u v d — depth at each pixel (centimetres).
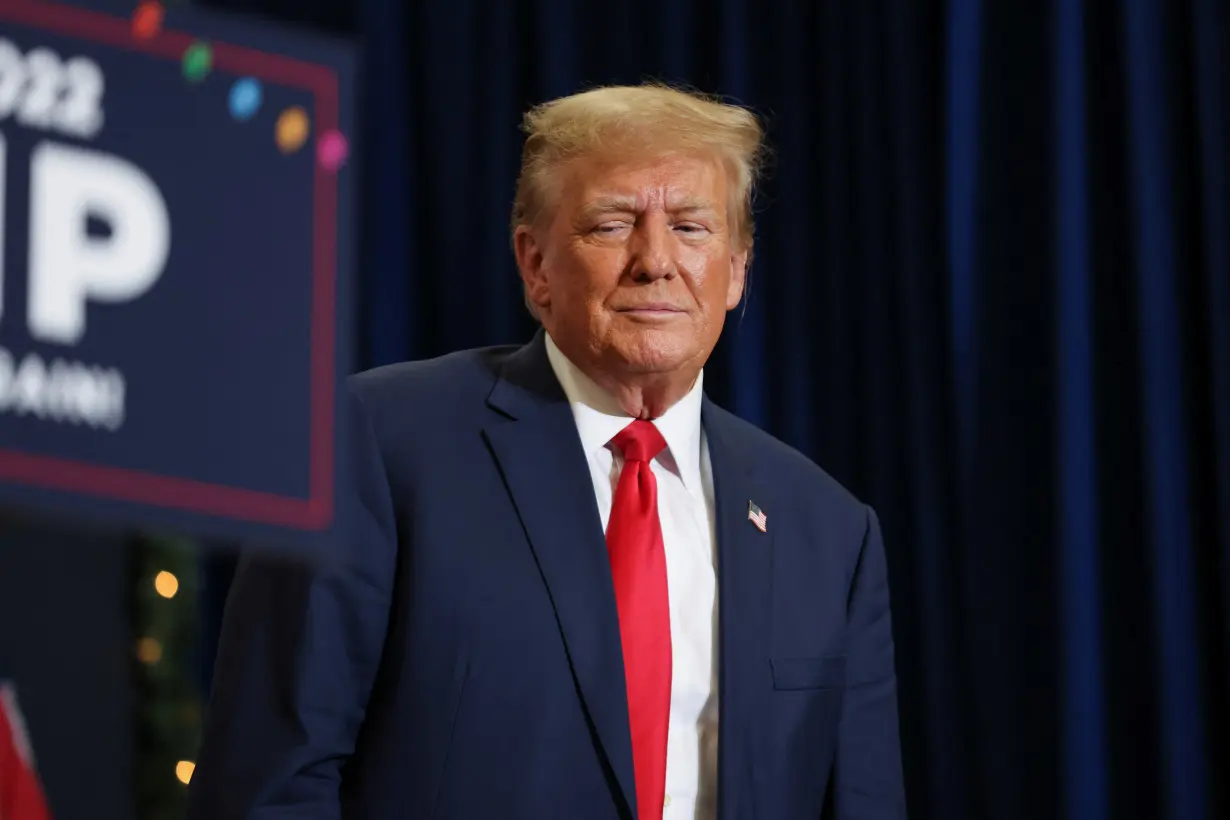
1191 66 909
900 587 936
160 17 177
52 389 165
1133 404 906
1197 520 888
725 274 484
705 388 980
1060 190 916
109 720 415
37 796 251
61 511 164
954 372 926
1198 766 865
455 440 472
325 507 183
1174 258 906
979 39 947
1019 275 934
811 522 516
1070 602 886
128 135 174
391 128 1029
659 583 468
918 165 959
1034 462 920
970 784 902
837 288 969
